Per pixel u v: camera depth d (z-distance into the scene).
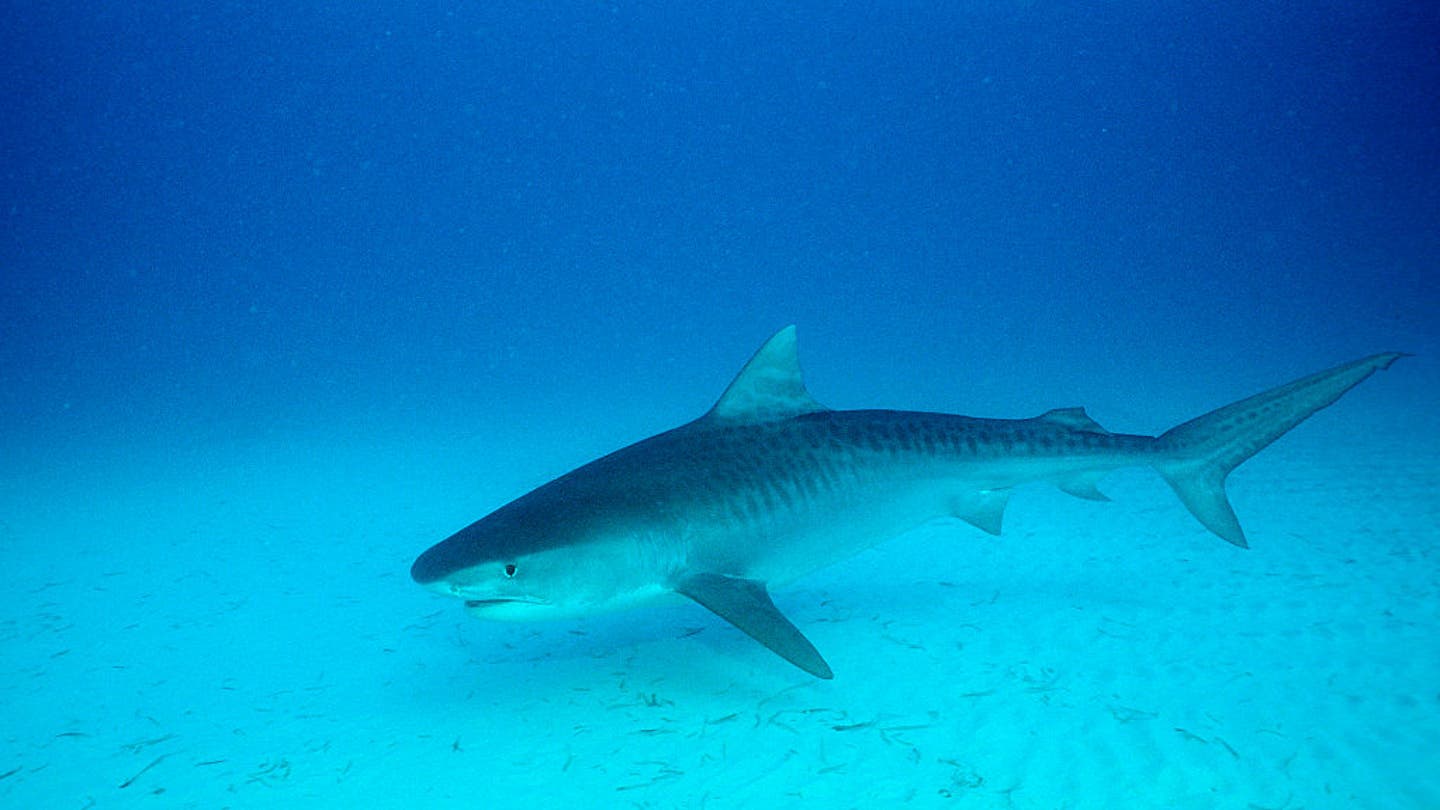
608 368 35.66
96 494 14.53
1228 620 6.94
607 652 6.88
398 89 172.62
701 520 5.63
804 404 6.45
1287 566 8.13
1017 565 8.81
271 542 11.27
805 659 4.81
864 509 6.32
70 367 48.03
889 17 162.62
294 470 16.12
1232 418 6.74
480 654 7.07
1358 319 32.88
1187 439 6.70
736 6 161.12
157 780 5.25
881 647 6.75
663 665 6.54
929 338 42.06
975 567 8.83
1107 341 34.06
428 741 5.57
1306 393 6.56
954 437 6.57
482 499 13.27
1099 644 6.61
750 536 5.84
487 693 6.27
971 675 6.15
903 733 5.36
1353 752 4.90
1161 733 5.20
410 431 20.22
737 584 5.55
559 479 5.87
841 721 5.55
